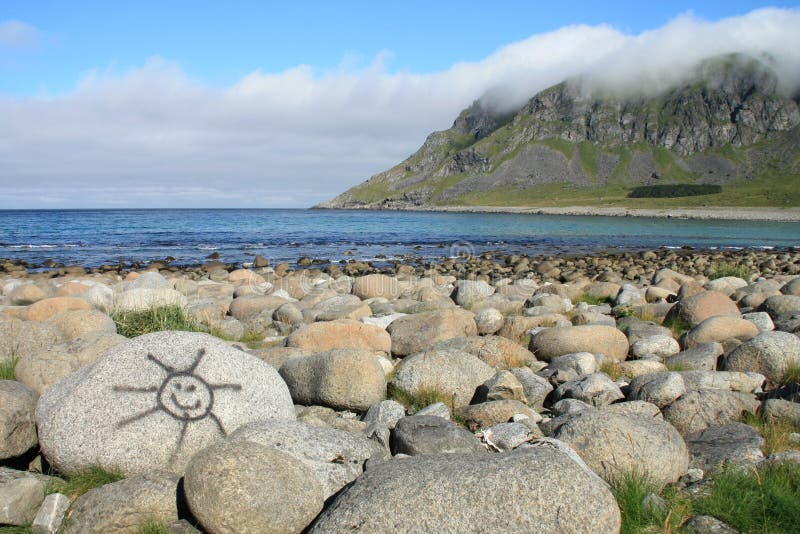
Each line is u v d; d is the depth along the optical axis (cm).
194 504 421
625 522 443
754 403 637
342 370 673
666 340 912
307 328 905
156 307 1074
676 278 1770
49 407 535
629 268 2578
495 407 639
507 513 374
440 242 4675
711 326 909
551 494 382
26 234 5094
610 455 506
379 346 909
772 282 1530
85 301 1111
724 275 2133
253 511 411
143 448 506
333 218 10762
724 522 452
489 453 430
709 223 8469
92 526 441
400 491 390
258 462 430
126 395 521
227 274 2245
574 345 880
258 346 1004
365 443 534
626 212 12238
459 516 375
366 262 2941
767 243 4866
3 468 507
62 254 3400
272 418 531
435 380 716
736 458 531
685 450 534
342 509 395
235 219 9700
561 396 714
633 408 634
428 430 548
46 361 654
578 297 1460
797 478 484
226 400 536
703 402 626
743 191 14562
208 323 1097
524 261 2848
